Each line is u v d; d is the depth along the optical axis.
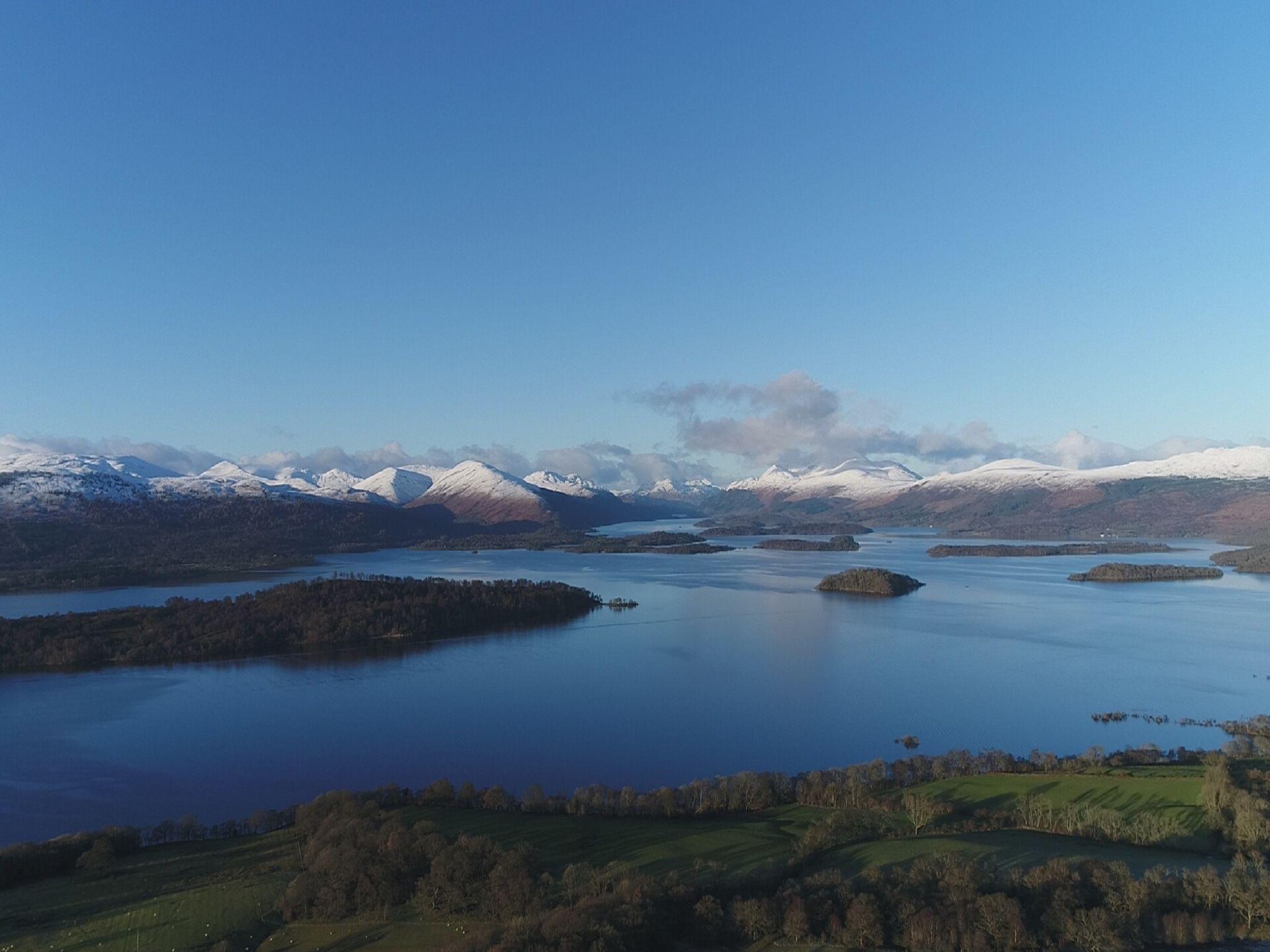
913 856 96.00
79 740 168.88
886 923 79.75
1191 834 102.44
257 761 156.75
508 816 117.38
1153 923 78.50
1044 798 117.44
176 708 191.50
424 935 81.56
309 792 142.12
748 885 88.44
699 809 120.06
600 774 149.25
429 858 92.88
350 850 94.62
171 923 85.81
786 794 126.81
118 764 155.50
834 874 87.88
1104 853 97.19
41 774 150.50
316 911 87.38
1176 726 175.38
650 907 79.06
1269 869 88.69
